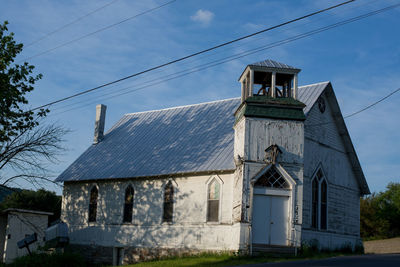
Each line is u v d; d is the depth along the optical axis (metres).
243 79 29.02
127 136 37.66
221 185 28.75
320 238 29.50
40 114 26.81
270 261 22.86
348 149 32.91
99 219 33.81
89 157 36.97
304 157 29.22
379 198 59.59
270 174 26.75
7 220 36.25
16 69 25.17
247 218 25.91
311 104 30.11
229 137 31.08
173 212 30.50
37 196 53.75
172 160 31.72
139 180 32.53
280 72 27.55
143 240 31.34
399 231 56.34
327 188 30.80
